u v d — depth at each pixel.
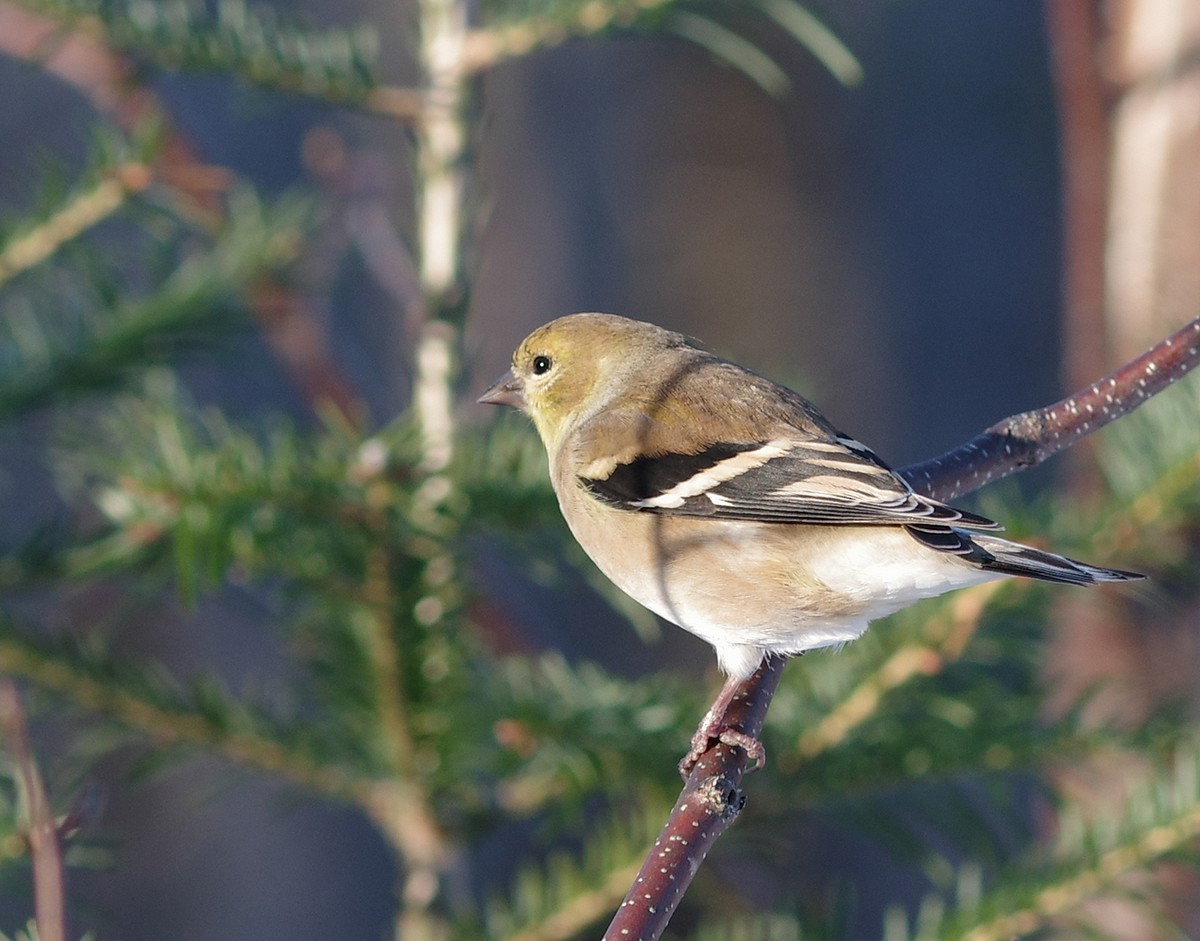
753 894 12.21
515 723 7.88
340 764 8.45
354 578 8.05
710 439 8.68
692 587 8.52
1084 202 11.16
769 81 9.10
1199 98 10.66
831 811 8.41
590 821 15.43
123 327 9.56
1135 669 10.48
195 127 15.58
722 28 9.03
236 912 15.17
